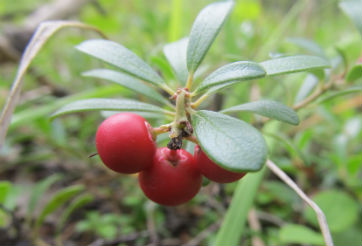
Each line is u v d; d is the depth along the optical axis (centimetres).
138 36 24
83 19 25
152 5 30
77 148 14
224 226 9
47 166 15
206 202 12
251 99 13
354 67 7
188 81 6
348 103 13
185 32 21
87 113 18
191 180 5
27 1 28
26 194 14
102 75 7
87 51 6
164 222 12
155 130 5
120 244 11
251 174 9
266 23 27
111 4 28
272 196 13
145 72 6
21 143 16
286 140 8
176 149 5
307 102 8
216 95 13
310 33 22
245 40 20
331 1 23
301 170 12
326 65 5
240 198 9
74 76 21
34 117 12
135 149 5
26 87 19
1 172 15
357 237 10
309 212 11
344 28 26
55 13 21
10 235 11
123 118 5
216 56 16
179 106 5
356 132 11
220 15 6
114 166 5
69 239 12
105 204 13
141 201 12
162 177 5
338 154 11
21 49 17
